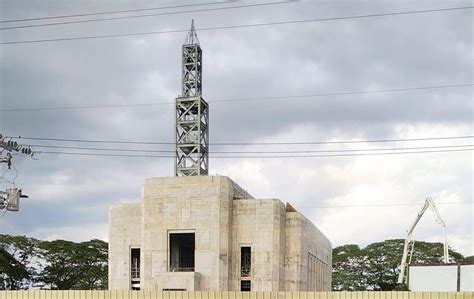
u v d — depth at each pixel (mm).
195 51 100062
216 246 83438
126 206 91938
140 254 88562
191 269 87062
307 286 93250
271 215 84875
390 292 44875
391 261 155625
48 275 132500
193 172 95312
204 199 84750
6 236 130875
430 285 90875
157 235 85500
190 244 95500
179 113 98188
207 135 99250
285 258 88250
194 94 99062
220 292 48281
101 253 137500
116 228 91688
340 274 158750
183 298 49125
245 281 85062
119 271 90438
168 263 84625
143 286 84625
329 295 46375
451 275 89750
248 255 86125
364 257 159250
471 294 43312
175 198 85688
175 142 96938
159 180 86750
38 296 51156
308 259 95438
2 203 59250
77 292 50688
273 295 47344
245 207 85938
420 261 153625
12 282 127000
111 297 50281
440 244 157250
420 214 122688
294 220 89000
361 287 157000
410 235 123625
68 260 133500
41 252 133250
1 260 122250
